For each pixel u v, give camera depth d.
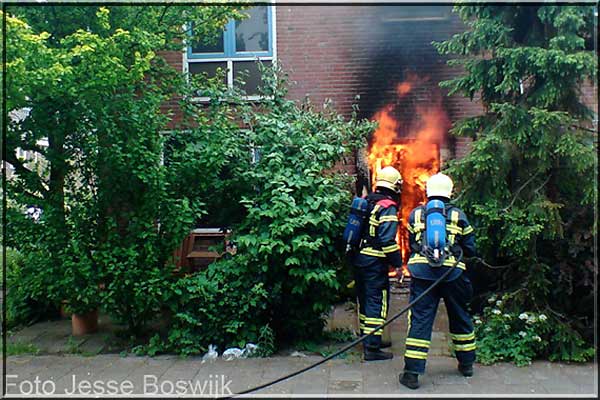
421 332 4.79
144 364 5.48
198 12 6.97
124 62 5.79
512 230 5.40
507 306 5.59
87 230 6.06
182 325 5.89
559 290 5.55
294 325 5.93
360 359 5.52
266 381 4.94
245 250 5.85
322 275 5.52
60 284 6.05
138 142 5.84
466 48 6.14
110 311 6.04
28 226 6.03
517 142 5.56
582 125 5.75
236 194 6.23
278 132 5.97
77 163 6.09
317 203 5.60
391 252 5.45
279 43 8.95
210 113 6.50
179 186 6.22
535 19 5.91
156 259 5.94
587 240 5.47
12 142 6.08
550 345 5.41
